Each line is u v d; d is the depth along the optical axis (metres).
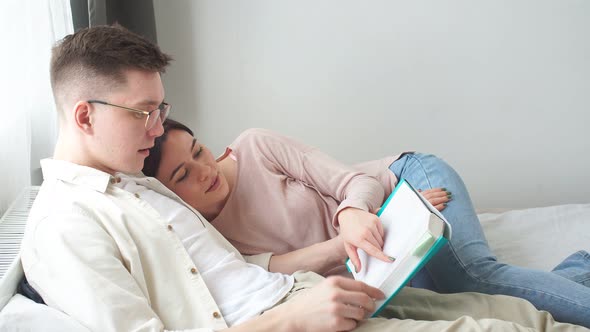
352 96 2.20
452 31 2.13
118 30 1.06
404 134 2.25
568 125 2.23
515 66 2.17
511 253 1.56
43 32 1.41
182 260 1.02
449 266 1.21
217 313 0.98
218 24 2.12
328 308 0.90
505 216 1.79
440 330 0.90
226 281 1.05
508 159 2.27
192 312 0.99
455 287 1.21
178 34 2.12
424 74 2.18
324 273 1.30
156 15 2.10
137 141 1.04
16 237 1.17
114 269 0.91
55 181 1.05
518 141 2.25
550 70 2.17
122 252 0.97
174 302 0.99
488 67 2.17
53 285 0.90
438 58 2.16
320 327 0.89
